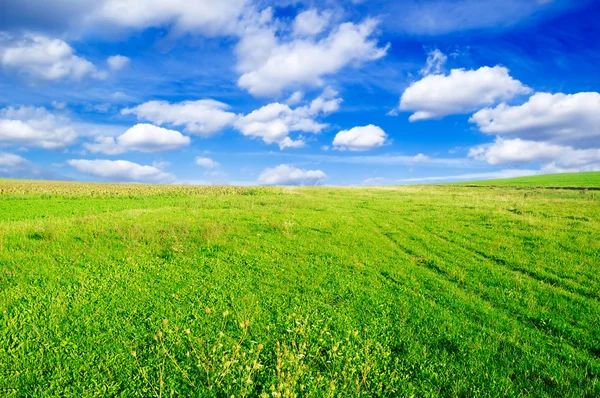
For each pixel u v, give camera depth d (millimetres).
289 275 14984
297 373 7574
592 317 10867
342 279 14484
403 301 12266
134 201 41156
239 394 7223
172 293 12898
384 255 18047
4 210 32312
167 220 24797
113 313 11156
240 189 62000
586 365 8453
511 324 10539
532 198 40250
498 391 7500
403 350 9234
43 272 14742
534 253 17469
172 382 7727
